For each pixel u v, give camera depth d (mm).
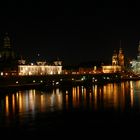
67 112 98688
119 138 65062
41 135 68188
